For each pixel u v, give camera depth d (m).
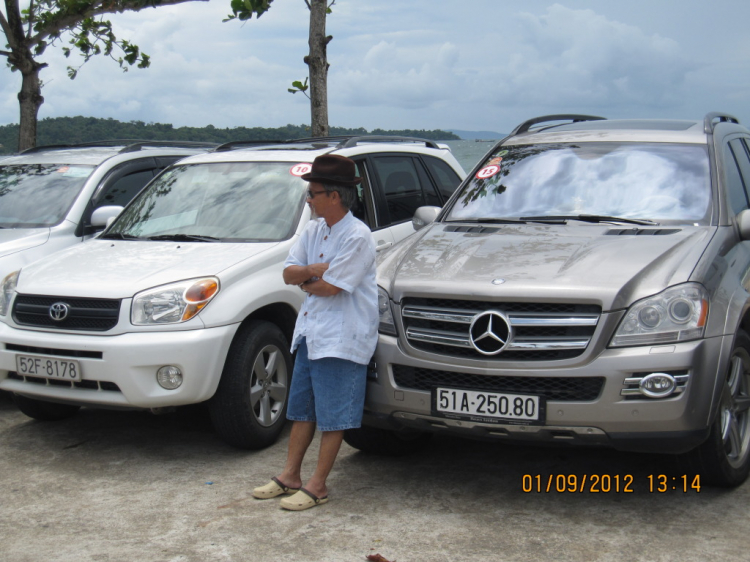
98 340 4.55
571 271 3.80
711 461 3.84
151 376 4.48
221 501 4.11
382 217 6.16
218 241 5.31
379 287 4.17
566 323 3.63
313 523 3.79
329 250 3.92
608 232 4.31
